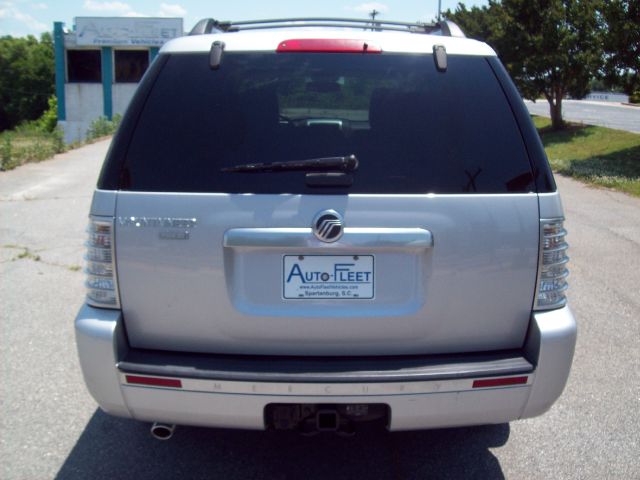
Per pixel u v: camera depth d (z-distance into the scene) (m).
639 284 6.66
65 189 11.87
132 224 2.74
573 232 9.02
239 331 2.77
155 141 2.81
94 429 3.79
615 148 19.02
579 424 3.90
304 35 3.02
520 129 2.88
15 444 3.62
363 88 2.96
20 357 4.75
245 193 2.72
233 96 2.88
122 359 2.76
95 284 2.81
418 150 2.81
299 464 3.45
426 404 2.71
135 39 38.53
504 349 2.87
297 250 2.73
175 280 2.75
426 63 2.97
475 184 2.78
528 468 3.44
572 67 24.22
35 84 84.88
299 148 2.79
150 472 3.37
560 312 2.87
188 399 2.71
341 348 2.79
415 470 3.41
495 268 2.78
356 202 2.71
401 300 2.77
